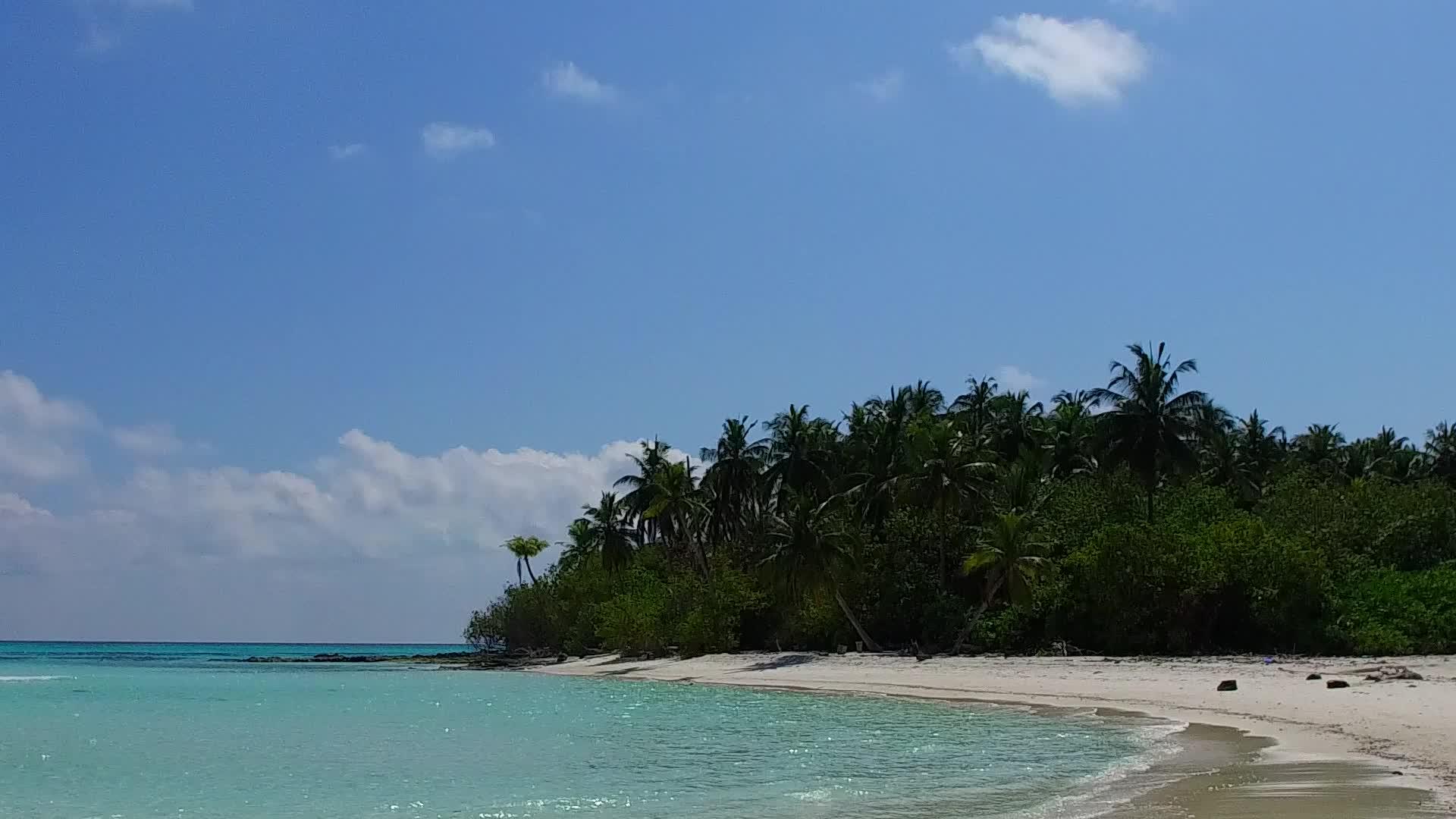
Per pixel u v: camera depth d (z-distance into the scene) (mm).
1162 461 69812
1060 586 61000
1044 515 69750
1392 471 94125
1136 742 26797
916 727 33750
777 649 73750
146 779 26266
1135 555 58312
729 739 32781
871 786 21781
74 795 23766
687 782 23844
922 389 87875
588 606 93188
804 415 82688
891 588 67750
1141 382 69625
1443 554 63719
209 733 37594
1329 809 15539
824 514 67688
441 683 72438
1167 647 58625
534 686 66500
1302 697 34531
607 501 94188
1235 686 38531
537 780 24875
